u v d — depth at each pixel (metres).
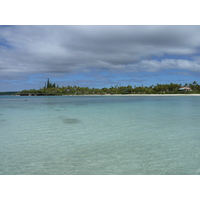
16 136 12.05
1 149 9.35
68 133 12.81
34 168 7.11
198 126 14.99
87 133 12.74
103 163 7.47
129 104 43.56
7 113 25.88
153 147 9.45
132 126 15.18
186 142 10.34
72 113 25.23
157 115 22.12
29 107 37.12
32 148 9.47
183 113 24.03
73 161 7.70
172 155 8.28
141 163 7.44
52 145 9.95
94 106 38.34
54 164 7.43
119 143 10.22
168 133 12.56
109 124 16.20
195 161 7.61
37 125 16.03
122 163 7.45
